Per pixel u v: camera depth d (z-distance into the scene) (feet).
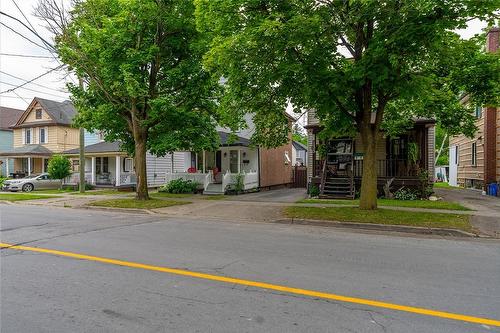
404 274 18.37
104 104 51.60
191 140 54.95
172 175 76.07
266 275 17.83
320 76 33.32
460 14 28.76
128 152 63.52
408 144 60.85
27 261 20.21
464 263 20.79
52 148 111.96
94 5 48.91
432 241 27.58
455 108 53.62
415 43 30.04
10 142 132.36
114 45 46.14
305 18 29.89
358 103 38.24
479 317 13.09
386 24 31.14
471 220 34.63
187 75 49.96
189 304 14.03
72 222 35.65
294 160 143.74
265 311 13.41
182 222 36.65
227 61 33.99
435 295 15.31
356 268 19.34
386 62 30.81
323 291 15.61
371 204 39.86
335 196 56.70
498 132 62.13
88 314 13.05
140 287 15.96
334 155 66.49
